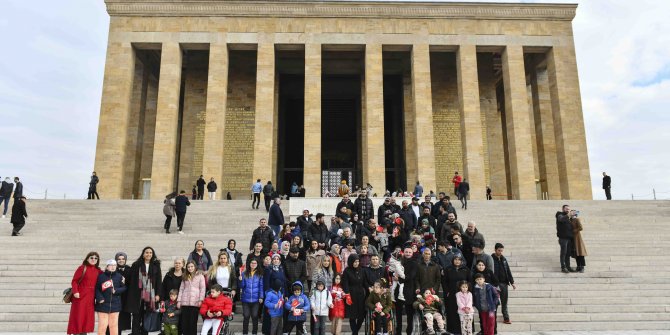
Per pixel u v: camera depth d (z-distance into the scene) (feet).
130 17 107.24
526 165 103.81
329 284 32.91
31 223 60.64
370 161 103.19
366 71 106.93
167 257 48.26
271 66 105.91
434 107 120.26
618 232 57.88
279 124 124.88
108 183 99.96
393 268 33.68
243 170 113.80
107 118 102.58
